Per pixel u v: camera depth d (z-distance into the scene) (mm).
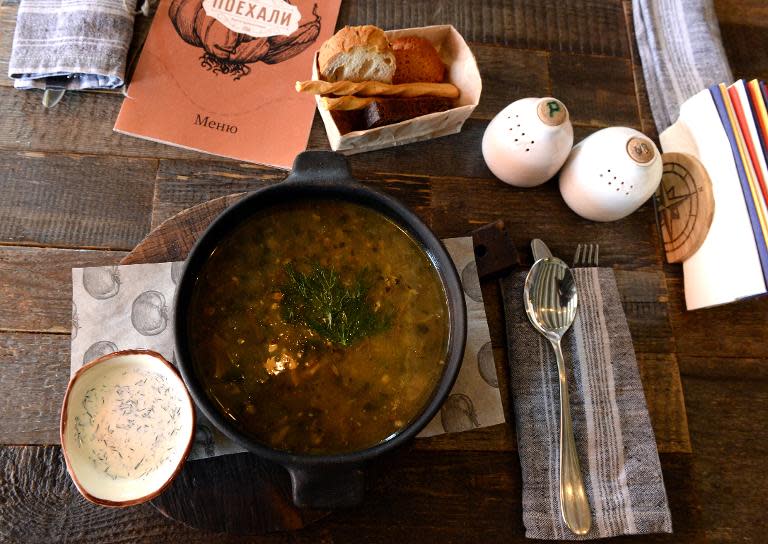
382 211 452
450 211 521
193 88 522
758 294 473
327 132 520
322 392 433
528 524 454
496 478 467
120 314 457
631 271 525
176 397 425
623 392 483
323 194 443
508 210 525
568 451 458
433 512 458
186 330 403
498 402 469
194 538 438
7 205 488
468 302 485
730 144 485
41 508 435
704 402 504
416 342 443
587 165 489
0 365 454
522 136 480
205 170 510
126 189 500
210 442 433
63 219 490
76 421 411
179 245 472
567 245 522
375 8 562
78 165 501
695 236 509
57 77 508
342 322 440
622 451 471
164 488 392
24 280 473
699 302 512
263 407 427
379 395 435
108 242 490
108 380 424
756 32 612
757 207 477
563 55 574
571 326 492
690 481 486
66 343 464
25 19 509
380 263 455
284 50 541
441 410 464
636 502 462
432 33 520
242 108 522
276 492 435
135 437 416
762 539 479
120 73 504
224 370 428
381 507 457
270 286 445
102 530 435
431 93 501
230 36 537
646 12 587
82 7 509
